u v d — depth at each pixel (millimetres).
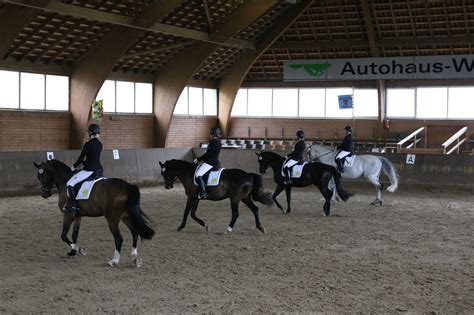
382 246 9164
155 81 26281
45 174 8289
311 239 9719
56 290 6512
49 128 22188
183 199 15133
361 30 25141
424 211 13195
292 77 27766
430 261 8117
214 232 10344
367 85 27516
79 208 7855
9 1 15938
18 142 21047
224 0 22188
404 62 25375
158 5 19844
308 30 26062
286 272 7387
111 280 6953
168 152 20031
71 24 19906
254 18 22641
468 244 9391
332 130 28516
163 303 6027
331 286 6715
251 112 30125
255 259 8148
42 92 21859
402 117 27203
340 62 26609
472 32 23859
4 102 20578
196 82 28172
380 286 6750
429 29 24188
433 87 26469
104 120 24172
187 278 7059
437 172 17844
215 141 10016
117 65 24234
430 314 5750
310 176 12188
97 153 7945
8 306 5918
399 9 23438
